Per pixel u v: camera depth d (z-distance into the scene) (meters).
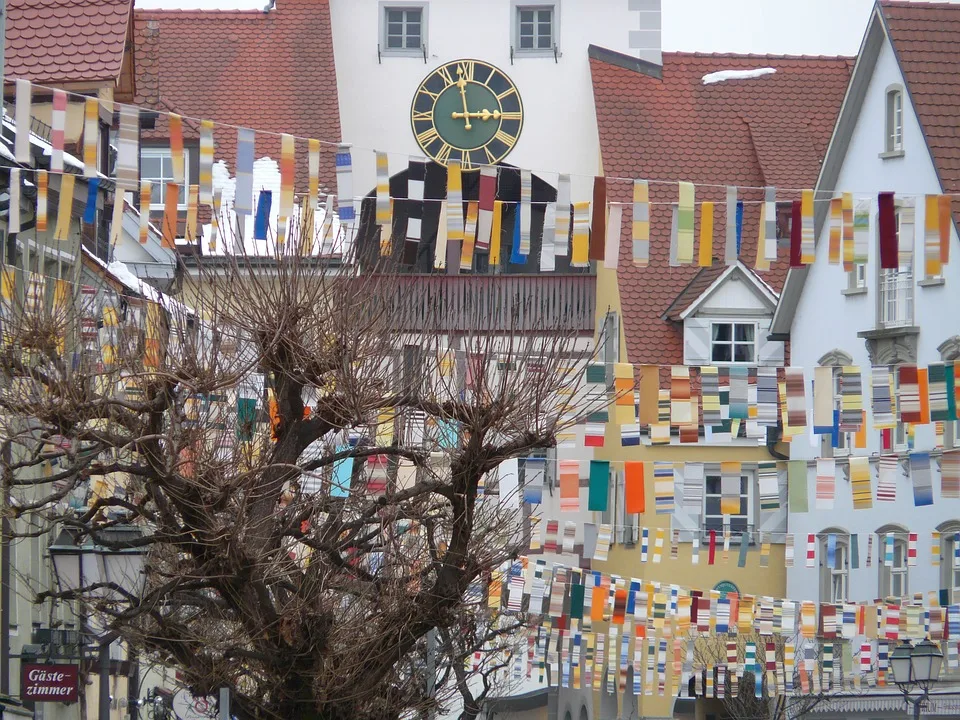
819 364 116.69
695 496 59.84
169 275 92.69
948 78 107.38
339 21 141.38
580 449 127.00
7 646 60.06
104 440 49.88
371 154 139.50
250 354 55.53
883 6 109.25
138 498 57.06
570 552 73.81
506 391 55.94
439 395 57.69
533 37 140.75
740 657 113.44
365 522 55.53
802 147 136.50
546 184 138.75
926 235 49.72
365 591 55.78
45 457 49.81
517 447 55.56
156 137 122.94
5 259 59.72
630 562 120.00
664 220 130.88
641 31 140.50
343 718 55.62
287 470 54.03
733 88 140.38
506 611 77.31
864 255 49.31
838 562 113.50
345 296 56.03
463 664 72.88
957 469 61.16
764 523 118.75
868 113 111.25
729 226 48.50
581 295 128.38
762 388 57.97
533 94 140.38
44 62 75.31
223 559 51.53
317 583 54.56
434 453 60.31
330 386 55.50
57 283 54.91
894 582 107.31
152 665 57.19
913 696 104.94
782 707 106.31
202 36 139.38
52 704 68.44
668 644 99.81
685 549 119.38
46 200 43.72
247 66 137.12
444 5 141.00
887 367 57.72
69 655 58.38
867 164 111.31
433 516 56.91
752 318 121.62
